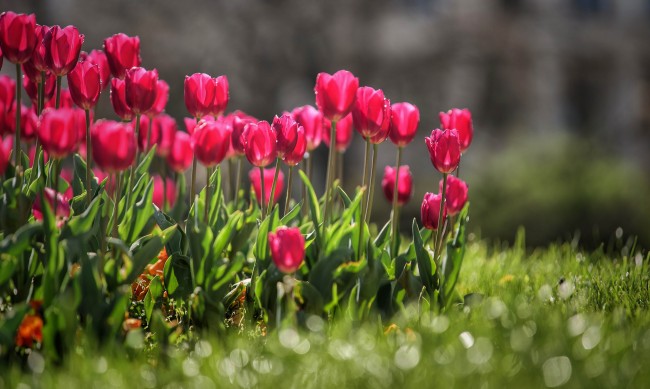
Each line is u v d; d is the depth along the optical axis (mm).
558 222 14164
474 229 14828
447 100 30047
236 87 26188
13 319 3346
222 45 25969
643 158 36438
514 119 31406
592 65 36219
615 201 14125
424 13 30984
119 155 3463
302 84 27203
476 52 30141
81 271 3488
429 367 3174
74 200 4148
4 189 3789
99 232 4059
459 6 32125
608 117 36906
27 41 3814
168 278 4152
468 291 5137
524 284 5180
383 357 3262
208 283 3916
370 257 4012
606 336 3547
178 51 25719
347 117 5031
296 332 3506
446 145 4105
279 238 3680
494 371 3162
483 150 29828
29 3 25484
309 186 4211
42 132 3488
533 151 15297
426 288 4203
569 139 15656
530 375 3172
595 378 3141
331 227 4176
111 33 25453
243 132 4227
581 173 14625
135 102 4047
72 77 3881
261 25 26094
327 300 4027
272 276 3980
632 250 5875
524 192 14547
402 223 19156
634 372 3199
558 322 3662
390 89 28625
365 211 4328
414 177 26734
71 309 3373
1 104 3932
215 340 3557
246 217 4430
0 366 3369
